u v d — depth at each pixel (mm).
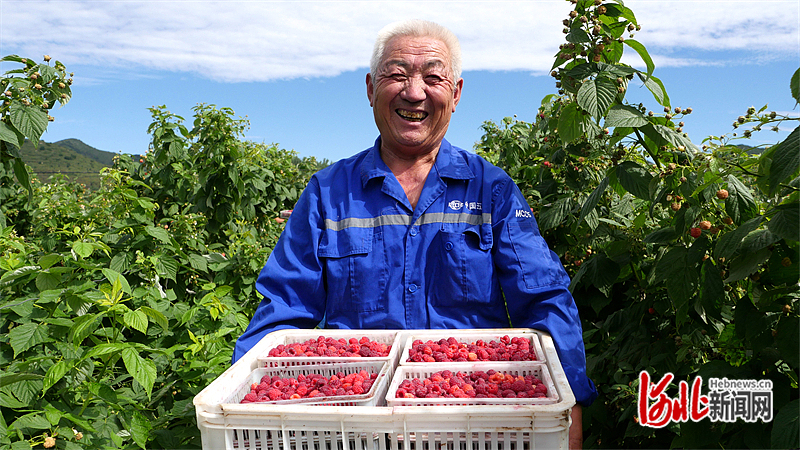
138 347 1947
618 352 2371
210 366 2328
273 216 7449
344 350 1799
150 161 6039
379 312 2041
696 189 1778
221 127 5332
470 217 2059
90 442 1857
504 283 2000
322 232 2125
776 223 1495
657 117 2016
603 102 1920
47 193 6434
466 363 1621
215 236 5434
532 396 1402
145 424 1985
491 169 2139
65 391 1982
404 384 1495
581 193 2906
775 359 1680
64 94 2879
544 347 1717
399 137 2049
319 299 2129
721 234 1830
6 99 2621
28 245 3307
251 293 3830
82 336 1836
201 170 5289
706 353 2150
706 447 1728
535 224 2074
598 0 2111
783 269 1676
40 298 2100
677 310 1908
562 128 2320
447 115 2094
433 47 2016
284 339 1955
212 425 1312
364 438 1299
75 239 3346
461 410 1236
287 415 1278
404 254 2047
